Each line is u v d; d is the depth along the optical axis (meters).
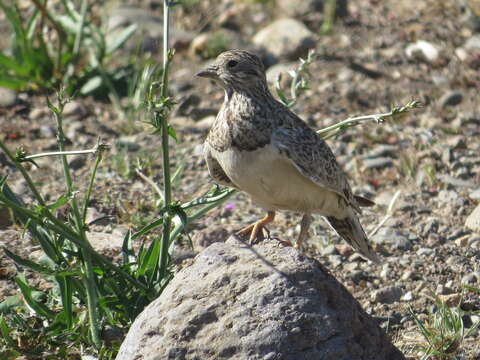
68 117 16.41
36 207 8.64
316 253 12.15
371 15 21.27
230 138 9.03
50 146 15.17
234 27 20.58
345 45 19.75
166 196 9.34
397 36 20.23
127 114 16.61
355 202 10.20
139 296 9.44
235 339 7.79
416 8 21.69
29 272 10.83
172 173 14.42
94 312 9.16
